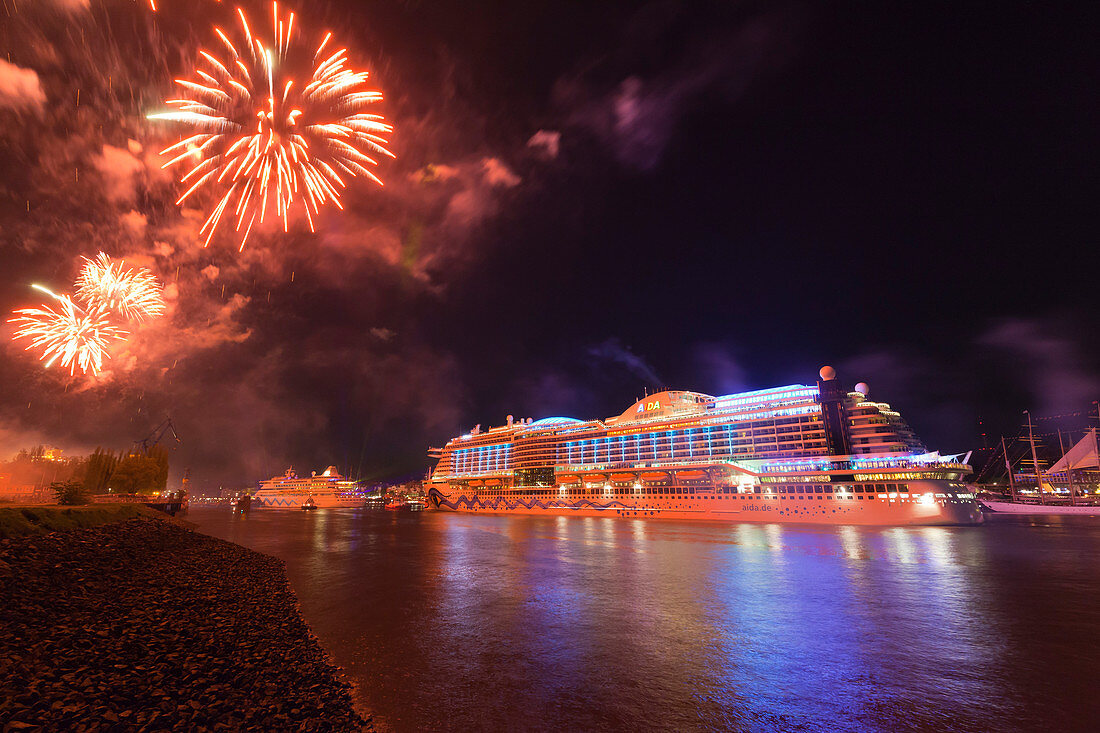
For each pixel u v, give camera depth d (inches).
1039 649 721.6
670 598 1076.5
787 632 816.9
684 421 4106.8
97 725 399.5
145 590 943.7
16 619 618.5
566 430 4990.2
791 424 3545.8
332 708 525.0
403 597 1115.9
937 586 1170.6
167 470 4594.0
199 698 487.5
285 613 933.2
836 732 487.2
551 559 1717.5
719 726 503.5
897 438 3181.6
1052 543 2060.8
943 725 499.5
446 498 6033.5
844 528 2847.0
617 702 561.3
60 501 2207.2
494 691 592.1
